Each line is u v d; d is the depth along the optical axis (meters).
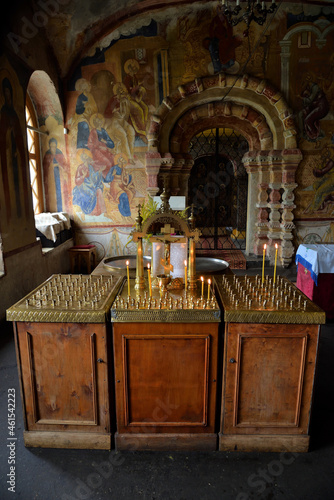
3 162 4.99
